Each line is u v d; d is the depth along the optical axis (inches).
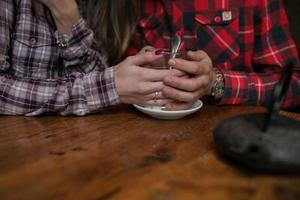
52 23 27.9
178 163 16.4
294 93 29.8
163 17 35.2
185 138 19.8
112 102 24.3
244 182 14.8
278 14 35.4
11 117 23.5
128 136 19.9
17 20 27.1
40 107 23.7
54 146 18.2
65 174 15.2
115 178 14.9
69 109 23.8
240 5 34.7
